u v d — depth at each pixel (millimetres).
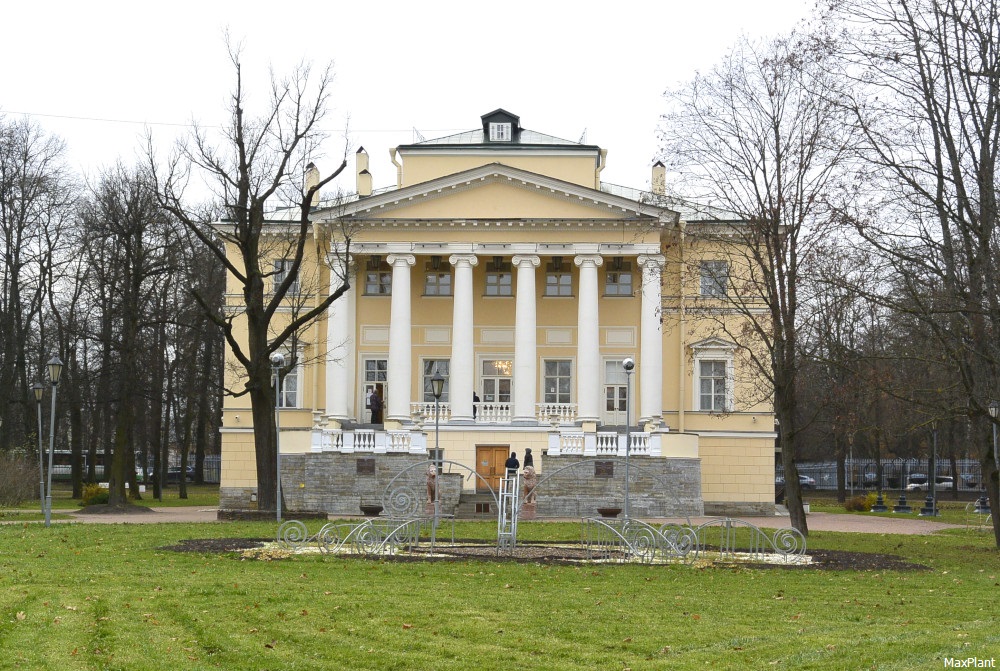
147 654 14086
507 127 60312
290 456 46500
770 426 54688
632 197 59562
